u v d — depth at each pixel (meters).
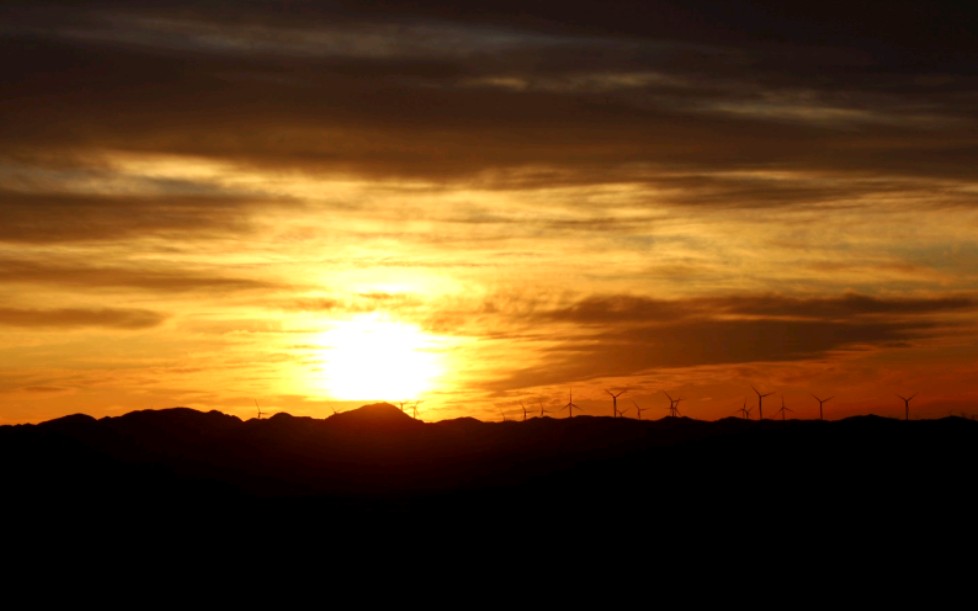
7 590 136.88
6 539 149.75
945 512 155.88
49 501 161.88
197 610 135.50
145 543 153.00
